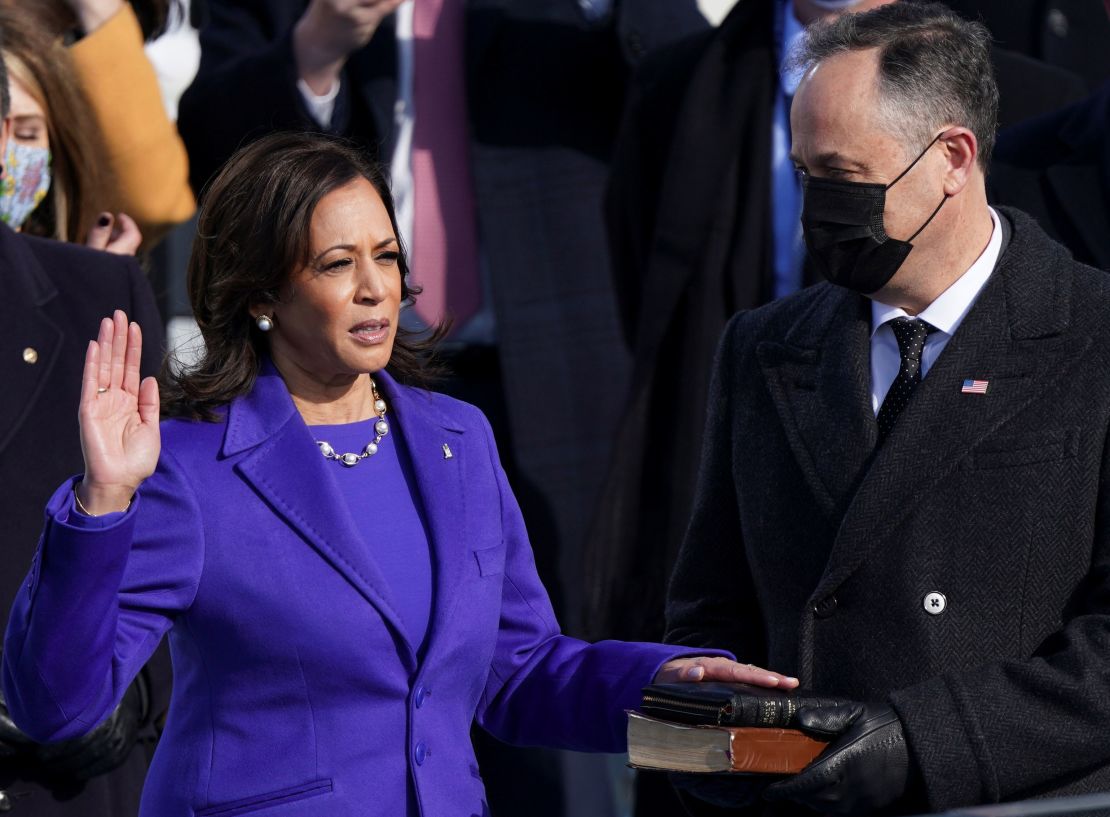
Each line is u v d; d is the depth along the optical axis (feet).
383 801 34.17
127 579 33.63
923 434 35.50
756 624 39.47
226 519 34.50
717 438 39.60
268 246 34.45
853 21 36.60
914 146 35.29
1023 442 35.06
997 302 36.19
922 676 34.81
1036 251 36.83
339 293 34.53
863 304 37.78
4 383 44.16
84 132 51.47
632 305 58.75
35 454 44.16
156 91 58.18
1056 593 34.73
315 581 34.37
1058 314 35.78
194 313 36.45
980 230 36.70
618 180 58.29
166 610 34.04
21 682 32.63
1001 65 55.06
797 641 36.42
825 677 35.83
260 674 34.22
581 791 61.36
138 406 33.30
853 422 36.58
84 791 43.70
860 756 32.89
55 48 50.96
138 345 33.50
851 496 36.22
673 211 54.49
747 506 38.09
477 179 61.41
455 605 35.50
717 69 55.36
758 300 54.24
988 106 36.22
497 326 60.59
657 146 57.26
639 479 54.19
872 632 35.45
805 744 33.12
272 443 35.32
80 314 46.11
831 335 37.81
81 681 32.40
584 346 60.75
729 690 33.32
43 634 32.17
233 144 60.39
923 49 35.53
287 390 36.24
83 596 32.09
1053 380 35.27
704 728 32.86
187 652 34.88
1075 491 34.68
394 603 34.81
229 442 35.19
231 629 34.17
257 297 35.55
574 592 59.72
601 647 37.81
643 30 62.08
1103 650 33.53
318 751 34.12
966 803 33.27
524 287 60.90
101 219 54.90
